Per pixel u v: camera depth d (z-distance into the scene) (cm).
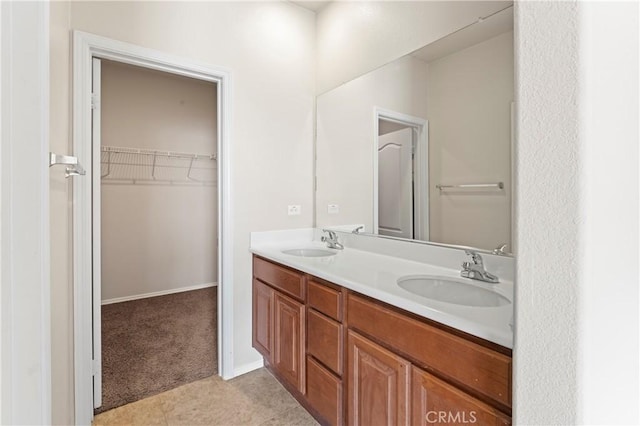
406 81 180
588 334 48
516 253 56
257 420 170
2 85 46
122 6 172
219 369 213
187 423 167
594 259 49
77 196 158
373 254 197
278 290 192
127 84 363
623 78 54
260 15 222
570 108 49
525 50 54
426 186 171
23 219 51
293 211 240
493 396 86
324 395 152
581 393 48
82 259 160
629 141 56
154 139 380
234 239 213
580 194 48
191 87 404
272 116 228
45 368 57
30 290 52
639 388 59
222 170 209
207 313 327
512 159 135
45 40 56
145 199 377
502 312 99
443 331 100
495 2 141
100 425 165
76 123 157
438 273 149
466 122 152
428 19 169
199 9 197
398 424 114
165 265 392
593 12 48
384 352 119
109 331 280
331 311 148
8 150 47
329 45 236
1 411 46
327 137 238
